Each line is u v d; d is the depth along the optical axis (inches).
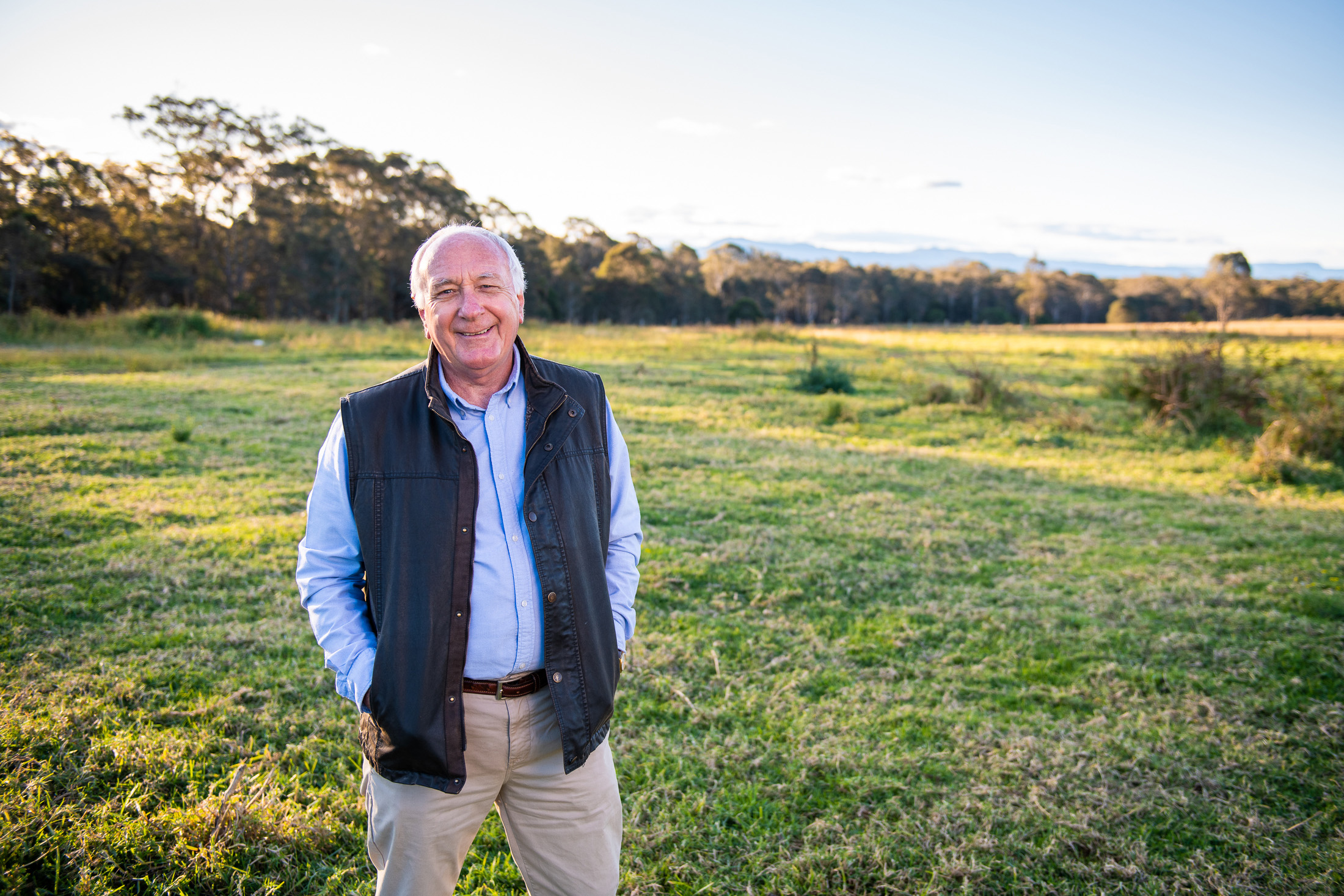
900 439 419.5
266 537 210.7
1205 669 151.9
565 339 1068.5
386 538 55.5
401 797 55.8
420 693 54.2
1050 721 130.8
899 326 2674.7
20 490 243.9
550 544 57.0
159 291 1546.5
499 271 55.8
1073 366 837.8
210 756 109.5
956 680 145.3
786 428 438.0
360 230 1838.1
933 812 104.6
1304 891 91.4
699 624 168.4
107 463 288.0
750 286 3221.0
